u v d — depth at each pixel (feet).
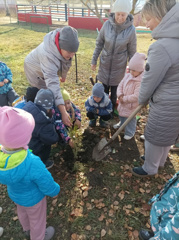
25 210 6.11
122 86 10.38
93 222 7.51
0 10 69.36
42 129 7.47
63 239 7.05
